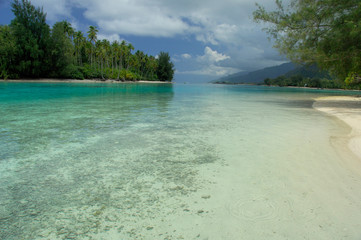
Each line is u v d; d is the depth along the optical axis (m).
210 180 2.53
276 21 12.69
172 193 2.25
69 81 43.34
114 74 60.75
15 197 2.13
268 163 3.05
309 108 10.45
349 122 6.47
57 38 39.44
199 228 1.71
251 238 1.60
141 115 6.98
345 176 2.66
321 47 11.38
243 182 2.48
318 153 3.49
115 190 2.30
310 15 11.16
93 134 4.49
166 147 3.73
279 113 8.25
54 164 2.95
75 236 1.60
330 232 1.67
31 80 38.06
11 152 3.36
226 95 19.84
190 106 9.91
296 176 2.65
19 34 35.78
